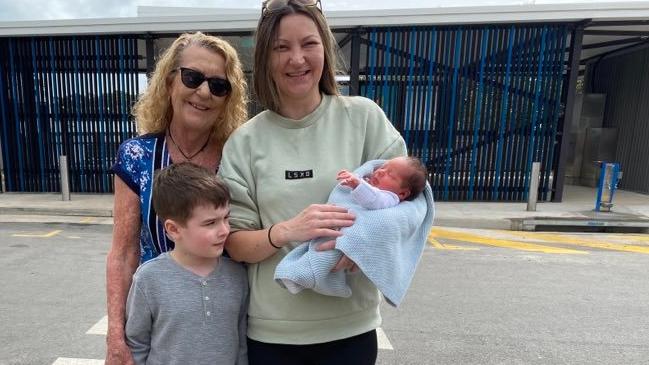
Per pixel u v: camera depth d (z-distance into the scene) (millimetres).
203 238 1408
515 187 8750
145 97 1700
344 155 1524
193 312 1453
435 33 8242
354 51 8359
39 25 8289
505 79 8336
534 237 6711
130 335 1477
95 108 8852
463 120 8539
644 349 3189
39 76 8758
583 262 5312
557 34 8117
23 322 3457
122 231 1573
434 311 3758
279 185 1464
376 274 1306
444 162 8688
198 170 1458
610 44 9938
